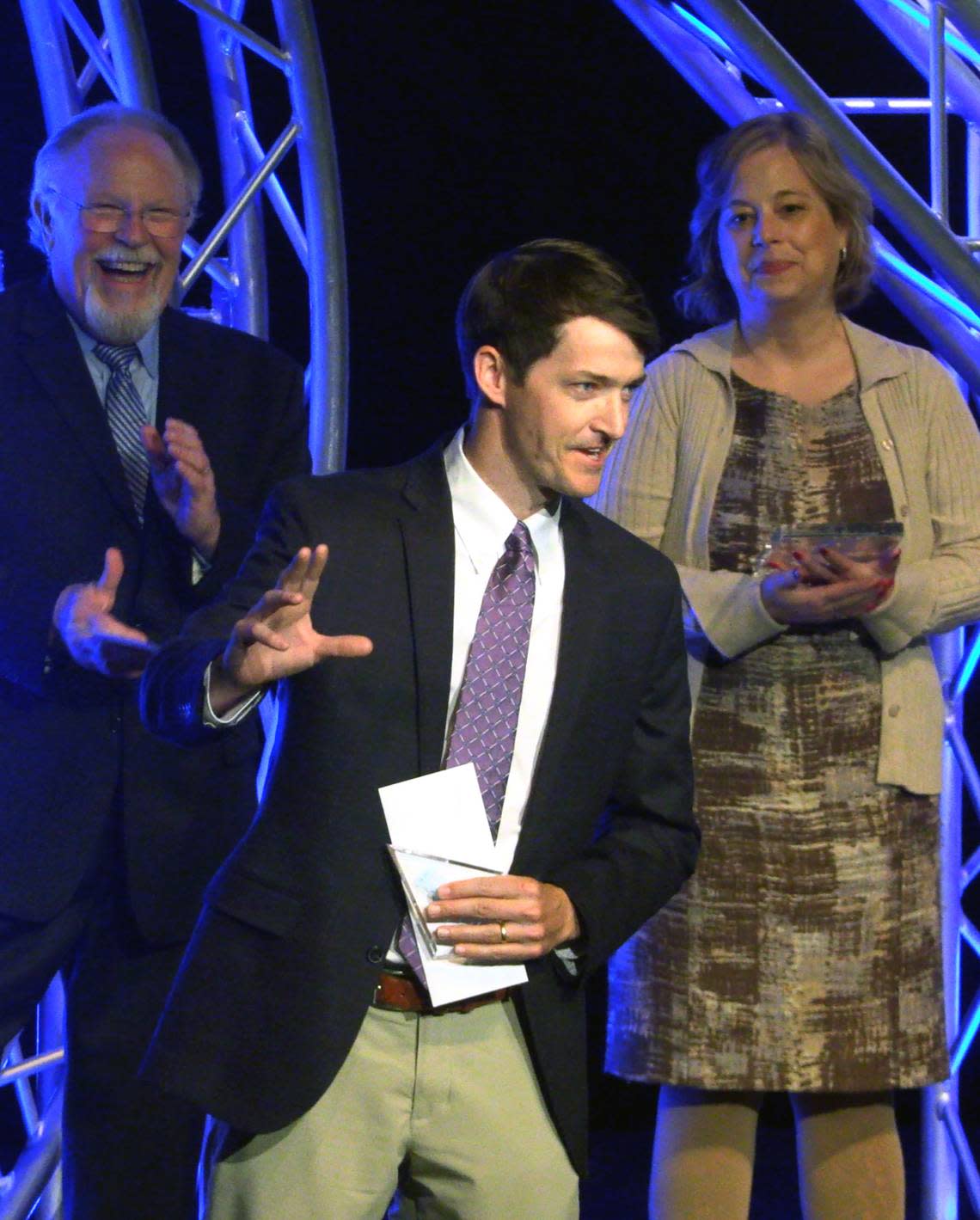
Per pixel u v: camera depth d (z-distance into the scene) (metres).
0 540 10.09
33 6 12.72
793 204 10.90
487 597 8.16
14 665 10.03
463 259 17.08
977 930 13.45
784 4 16.92
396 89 16.88
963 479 11.08
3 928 9.99
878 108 13.49
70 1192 10.27
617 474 11.27
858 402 11.01
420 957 7.80
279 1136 7.92
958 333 12.77
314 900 7.78
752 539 10.91
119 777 10.15
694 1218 10.86
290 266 17.03
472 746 8.05
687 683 8.74
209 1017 7.80
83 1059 10.19
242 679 7.39
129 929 10.17
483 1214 8.10
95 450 10.23
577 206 17.09
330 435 12.89
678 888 8.66
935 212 12.23
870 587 10.26
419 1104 8.04
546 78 16.95
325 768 7.87
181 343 10.82
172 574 10.21
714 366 11.13
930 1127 13.23
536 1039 8.07
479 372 8.11
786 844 10.72
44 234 10.61
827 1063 10.62
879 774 10.73
